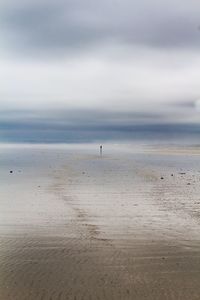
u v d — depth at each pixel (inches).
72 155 3009.4
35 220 703.7
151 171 1620.3
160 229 644.7
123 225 671.8
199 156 3014.3
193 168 1802.4
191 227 657.6
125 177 1375.5
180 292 403.5
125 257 506.9
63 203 863.7
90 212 772.0
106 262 488.7
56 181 1241.4
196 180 1301.7
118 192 1023.0
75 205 840.9
